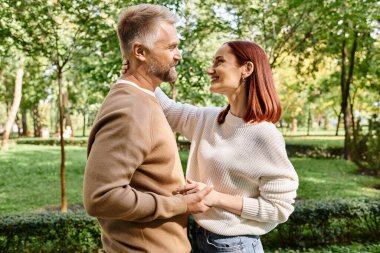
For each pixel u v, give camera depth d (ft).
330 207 16.97
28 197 29.45
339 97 71.72
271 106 5.58
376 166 37.63
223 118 5.91
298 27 26.35
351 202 17.47
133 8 4.91
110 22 19.49
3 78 73.20
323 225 17.03
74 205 26.96
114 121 4.40
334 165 45.01
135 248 4.72
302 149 60.39
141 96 4.74
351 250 15.80
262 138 5.46
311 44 27.81
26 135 114.42
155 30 4.77
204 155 5.77
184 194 5.00
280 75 76.84
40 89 72.18
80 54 20.84
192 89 29.94
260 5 24.49
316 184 33.76
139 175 4.68
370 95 66.18
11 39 18.80
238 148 5.54
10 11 17.63
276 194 5.35
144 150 4.49
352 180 35.83
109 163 4.28
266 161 5.43
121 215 4.33
